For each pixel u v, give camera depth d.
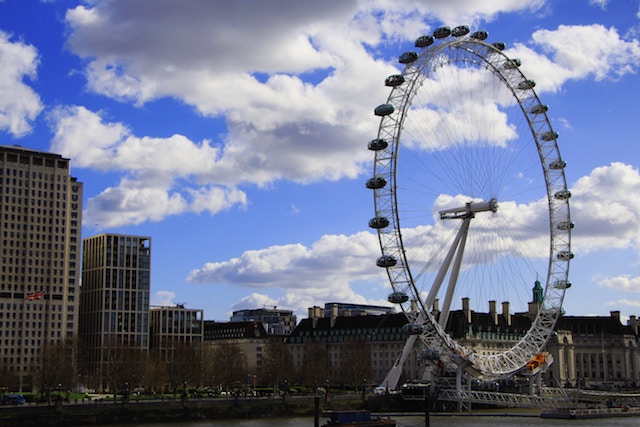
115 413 190.50
